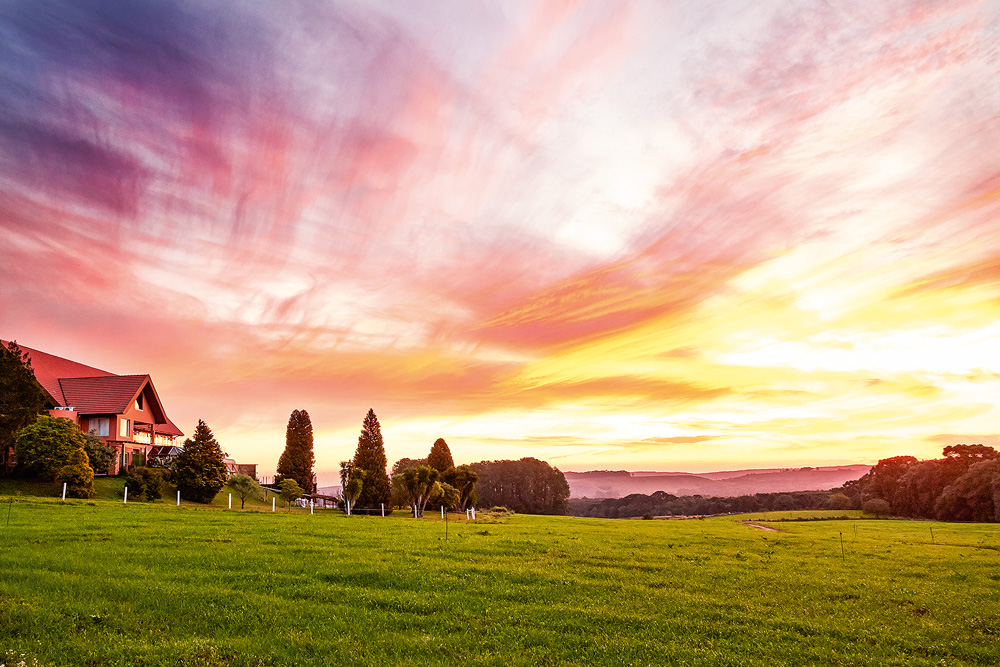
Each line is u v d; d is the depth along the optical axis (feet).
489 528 138.62
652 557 96.32
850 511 426.10
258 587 63.36
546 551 96.43
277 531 104.78
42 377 251.19
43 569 65.62
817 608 65.05
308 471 338.54
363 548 89.76
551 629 54.24
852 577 84.89
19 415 191.42
